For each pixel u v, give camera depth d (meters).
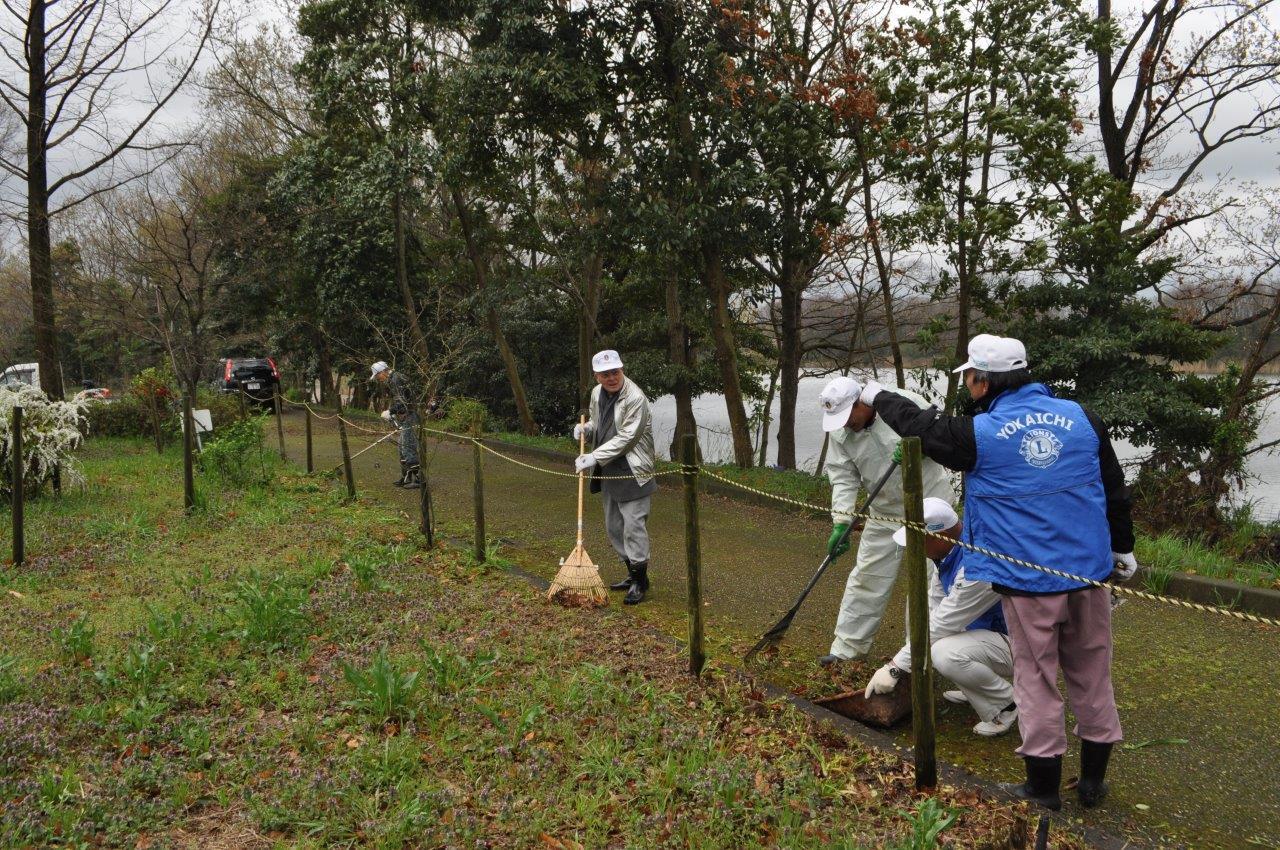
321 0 15.11
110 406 16.02
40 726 3.76
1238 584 5.70
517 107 10.95
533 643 4.93
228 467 10.14
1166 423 9.24
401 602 5.67
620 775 3.42
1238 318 13.02
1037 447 3.17
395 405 10.66
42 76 14.41
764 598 6.07
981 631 3.85
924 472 4.43
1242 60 12.27
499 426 20.03
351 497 9.59
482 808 3.19
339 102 15.34
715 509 9.20
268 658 4.65
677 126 10.73
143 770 3.41
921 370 10.27
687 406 15.53
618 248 11.74
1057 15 9.22
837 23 10.50
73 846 2.89
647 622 5.55
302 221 21.05
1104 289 9.73
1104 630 3.23
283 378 32.78
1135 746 3.81
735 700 4.06
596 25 10.45
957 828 3.06
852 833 2.94
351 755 3.52
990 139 9.39
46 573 6.35
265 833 3.05
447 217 19.52
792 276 13.02
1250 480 9.89
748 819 3.05
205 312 20.55
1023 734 3.25
